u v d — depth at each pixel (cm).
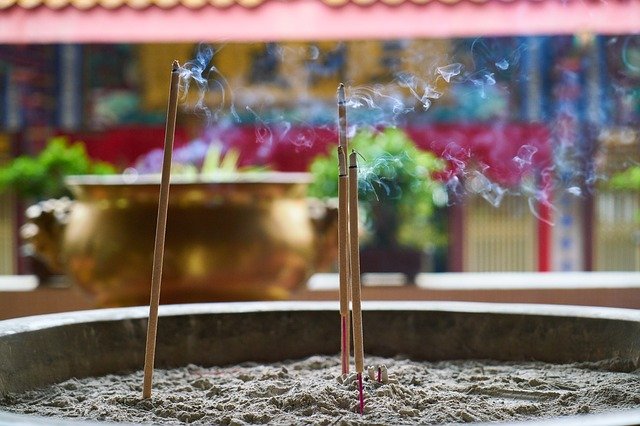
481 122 807
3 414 113
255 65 816
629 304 401
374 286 402
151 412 146
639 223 850
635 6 521
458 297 398
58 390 168
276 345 200
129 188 297
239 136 820
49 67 839
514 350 196
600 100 795
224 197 299
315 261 319
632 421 107
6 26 545
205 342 196
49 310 398
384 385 152
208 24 542
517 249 855
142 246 296
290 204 313
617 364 181
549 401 152
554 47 790
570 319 191
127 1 542
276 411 141
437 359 200
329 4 535
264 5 540
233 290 302
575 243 854
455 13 530
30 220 322
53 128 841
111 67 840
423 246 419
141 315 191
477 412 141
